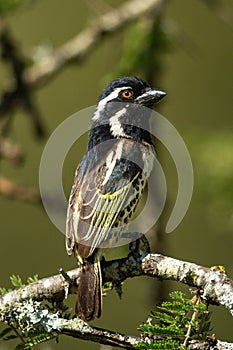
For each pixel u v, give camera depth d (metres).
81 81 20.67
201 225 18.94
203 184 14.85
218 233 18.83
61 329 9.32
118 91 11.59
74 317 9.57
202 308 8.83
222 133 15.20
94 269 9.76
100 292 9.66
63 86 20.75
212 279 9.19
